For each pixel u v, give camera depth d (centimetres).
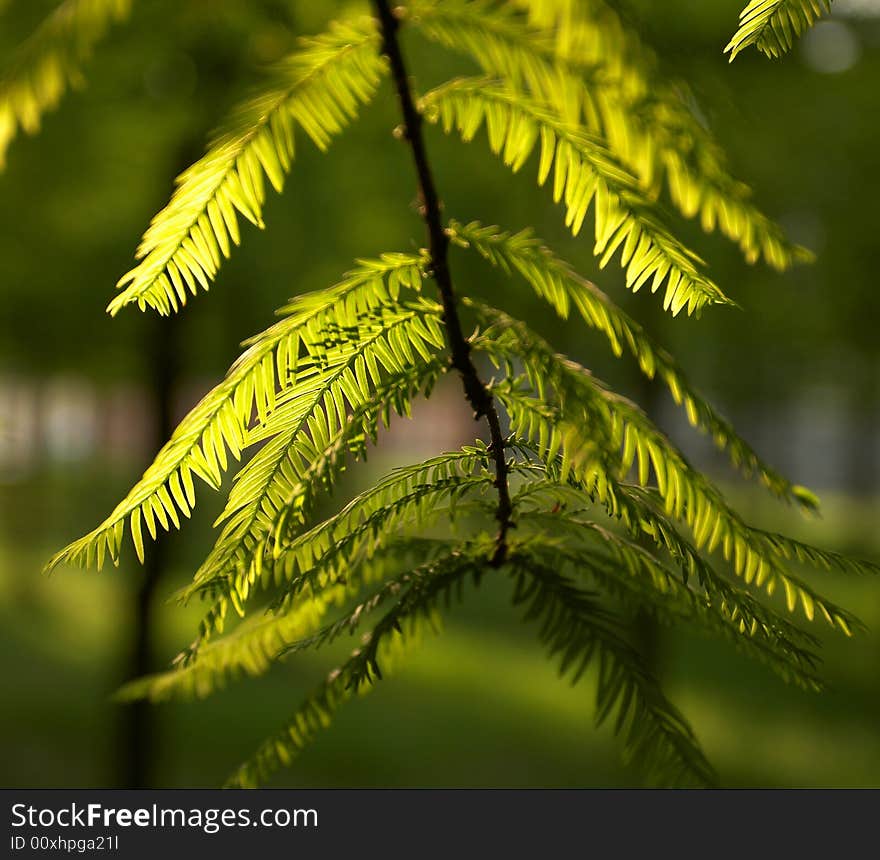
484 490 110
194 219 90
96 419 2733
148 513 96
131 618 701
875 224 809
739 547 94
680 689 1189
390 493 112
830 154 738
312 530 108
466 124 92
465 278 676
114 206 637
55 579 1716
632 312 768
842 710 1090
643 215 87
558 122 89
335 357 101
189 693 140
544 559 120
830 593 1478
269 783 866
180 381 702
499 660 1365
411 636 127
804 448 3375
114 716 707
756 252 83
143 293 91
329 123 90
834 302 969
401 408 99
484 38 83
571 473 105
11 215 639
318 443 101
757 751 968
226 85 473
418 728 1040
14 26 374
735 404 1817
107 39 436
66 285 809
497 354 100
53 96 76
